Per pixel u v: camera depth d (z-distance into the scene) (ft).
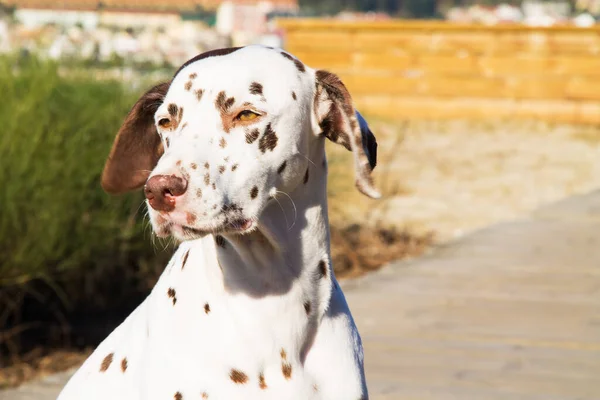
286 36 76.79
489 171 53.78
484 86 74.84
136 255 30.12
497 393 21.66
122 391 12.76
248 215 11.94
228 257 12.35
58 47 34.30
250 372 12.23
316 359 12.67
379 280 31.65
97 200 28.53
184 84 12.25
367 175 13.00
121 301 29.86
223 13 243.40
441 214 42.57
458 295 29.76
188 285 12.60
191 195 11.29
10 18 39.50
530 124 71.82
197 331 12.29
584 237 38.14
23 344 26.37
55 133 26.96
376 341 25.27
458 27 74.43
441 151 59.93
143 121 13.73
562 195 47.83
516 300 29.27
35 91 27.14
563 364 23.70
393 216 41.55
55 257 26.17
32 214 25.72
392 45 75.46
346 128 13.05
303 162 12.73
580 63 73.31
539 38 73.72
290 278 12.51
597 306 28.71
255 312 12.31
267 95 12.26
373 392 21.58
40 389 22.48
